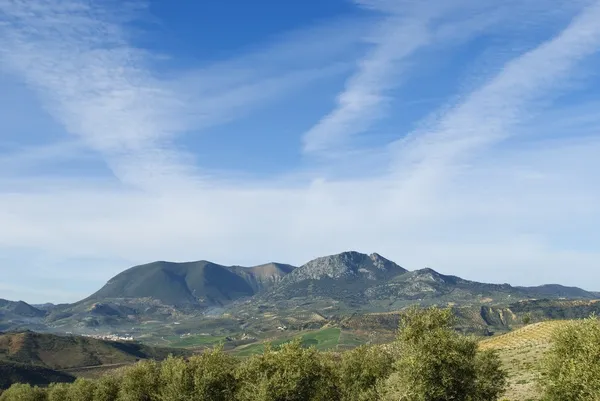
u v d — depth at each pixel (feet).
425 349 157.79
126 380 246.06
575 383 129.39
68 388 317.22
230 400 200.44
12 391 344.08
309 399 203.92
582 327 139.95
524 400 196.85
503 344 459.73
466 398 154.61
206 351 217.56
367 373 214.07
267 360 209.77
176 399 201.46
